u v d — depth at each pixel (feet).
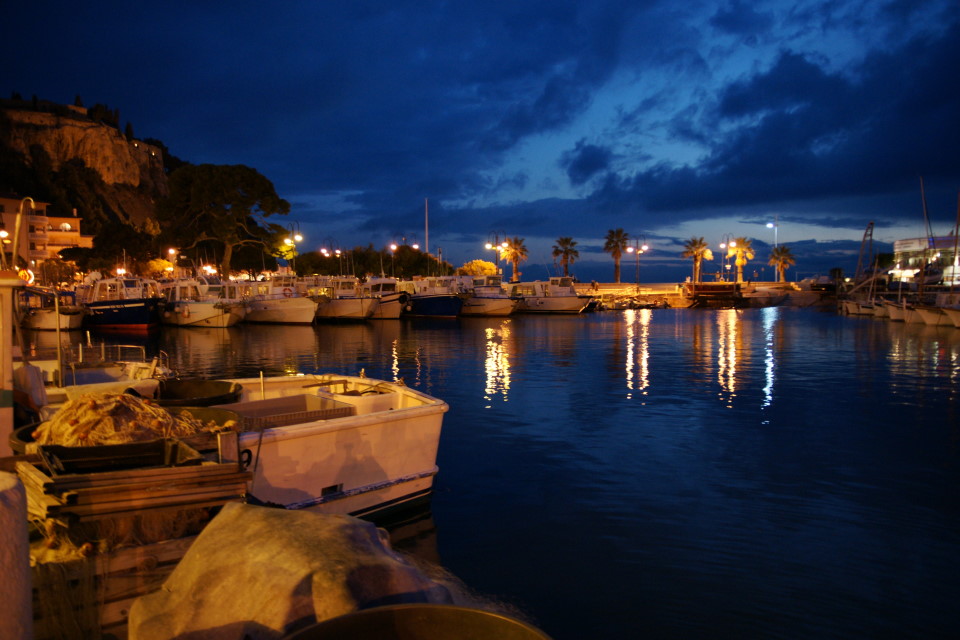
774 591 20.38
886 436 40.81
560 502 28.27
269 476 21.79
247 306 150.10
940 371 71.67
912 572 21.65
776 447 37.83
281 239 197.67
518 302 195.62
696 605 19.53
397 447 25.68
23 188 362.53
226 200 185.16
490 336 120.67
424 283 183.52
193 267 209.36
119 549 14.23
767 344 103.91
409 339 114.62
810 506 27.89
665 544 23.90
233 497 15.47
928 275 231.50
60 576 13.15
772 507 27.73
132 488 14.19
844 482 31.30
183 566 12.21
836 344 103.91
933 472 32.91
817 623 18.57
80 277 221.87
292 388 31.81
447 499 28.66
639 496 29.12
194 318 142.41
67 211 370.32
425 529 25.17
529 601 19.72
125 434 16.79
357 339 115.14
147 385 29.14
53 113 464.24
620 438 39.96
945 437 40.50
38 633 12.20
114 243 236.02
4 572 7.56
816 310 242.17
